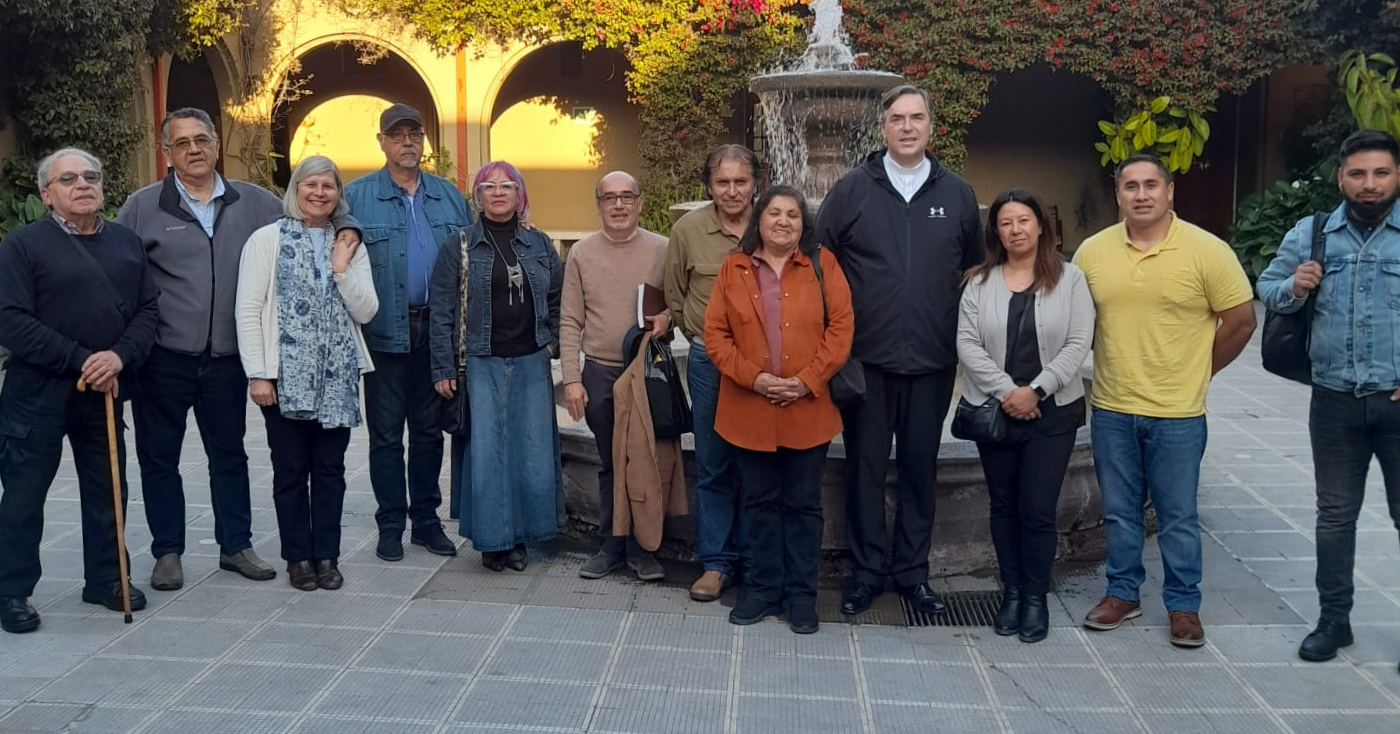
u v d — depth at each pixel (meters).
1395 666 4.07
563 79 18.50
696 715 3.68
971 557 5.07
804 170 7.72
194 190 4.76
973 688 3.91
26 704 3.69
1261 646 4.26
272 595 4.73
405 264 5.14
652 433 4.82
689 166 16.17
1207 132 15.12
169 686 3.84
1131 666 4.09
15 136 12.49
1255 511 6.00
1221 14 14.91
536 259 4.99
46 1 11.33
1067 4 14.96
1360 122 13.54
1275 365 4.21
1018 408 4.18
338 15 16.36
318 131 18.58
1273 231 14.78
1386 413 3.96
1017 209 4.20
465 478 5.06
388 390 5.18
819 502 4.41
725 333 4.35
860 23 15.31
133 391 4.72
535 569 5.11
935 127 15.34
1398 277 3.88
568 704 3.74
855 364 4.37
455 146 16.73
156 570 4.79
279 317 4.62
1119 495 4.40
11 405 4.31
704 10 15.64
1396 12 13.11
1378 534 5.54
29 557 4.32
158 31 14.12
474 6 15.93
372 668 4.00
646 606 4.66
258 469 6.82
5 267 4.17
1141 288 4.23
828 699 3.81
